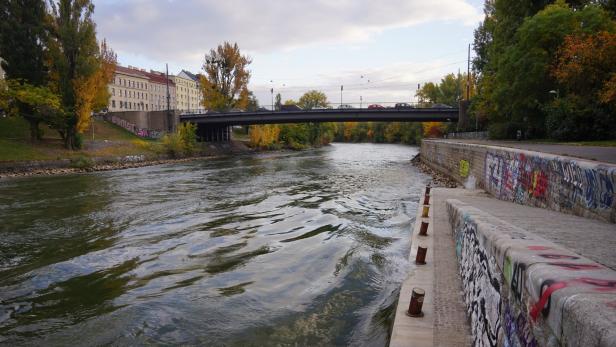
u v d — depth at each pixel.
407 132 127.88
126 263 11.33
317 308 8.23
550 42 32.41
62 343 7.11
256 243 13.28
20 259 11.70
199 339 7.13
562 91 32.75
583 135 28.48
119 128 63.22
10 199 22.17
